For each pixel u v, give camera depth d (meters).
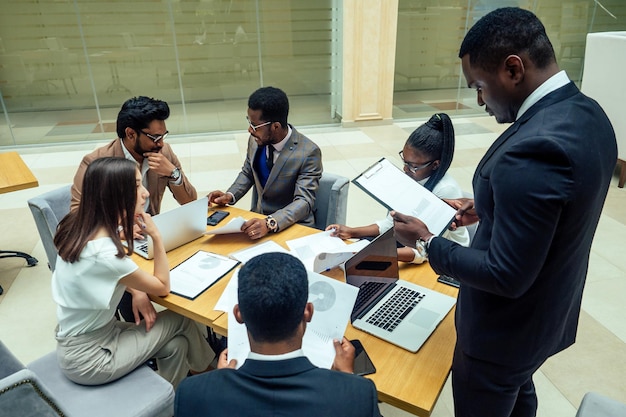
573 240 1.01
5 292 2.89
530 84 1.01
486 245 1.12
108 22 5.55
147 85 5.98
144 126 2.05
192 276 1.77
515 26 0.97
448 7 6.25
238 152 5.54
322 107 6.50
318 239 2.00
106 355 1.60
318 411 0.88
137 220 1.65
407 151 1.83
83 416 1.48
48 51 5.55
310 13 5.92
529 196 0.91
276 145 2.31
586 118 0.97
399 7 6.09
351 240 2.05
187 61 5.93
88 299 1.50
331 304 1.37
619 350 2.35
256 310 0.90
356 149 5.55
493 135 6.02
